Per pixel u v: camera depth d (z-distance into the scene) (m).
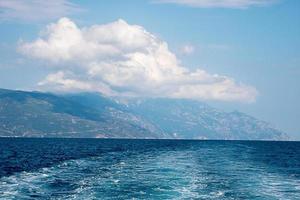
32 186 50.66
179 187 49.91
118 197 42.34
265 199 43.56
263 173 70.50
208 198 42.91
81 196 42.88
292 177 65.56
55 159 102.75
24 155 122.00
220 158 107.56
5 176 62.16
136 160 97.56
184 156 114.94
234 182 56.34
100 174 64.31
